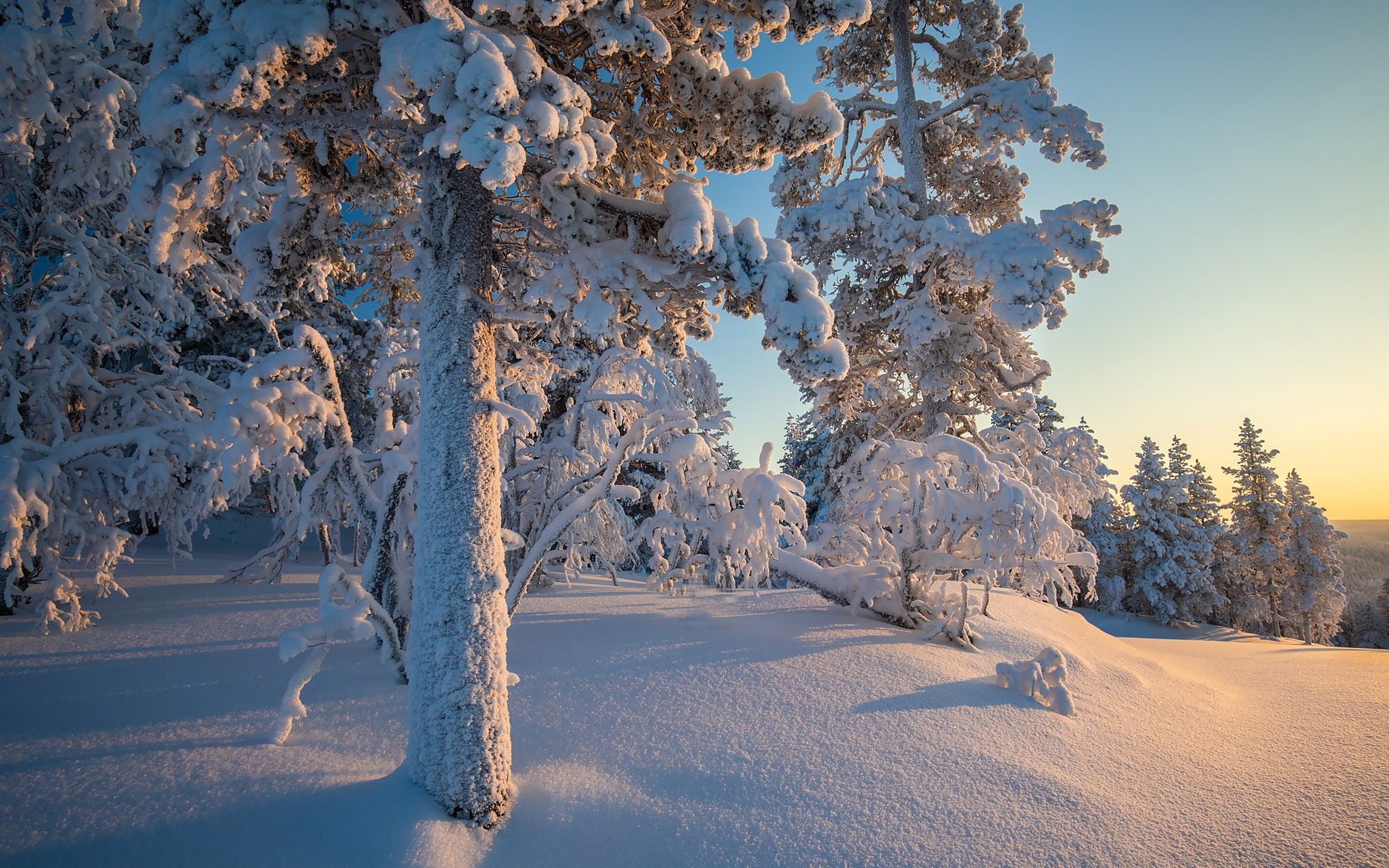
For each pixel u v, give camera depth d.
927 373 13.77
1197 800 4.55
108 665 5.55
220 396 9.20
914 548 8.80
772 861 3.40
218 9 3.37
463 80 2.98
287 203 4.66
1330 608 37.09
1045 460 13.64
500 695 3.77
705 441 9.16
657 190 6.12
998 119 12.64
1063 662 6.44
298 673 4.21
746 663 6.35
